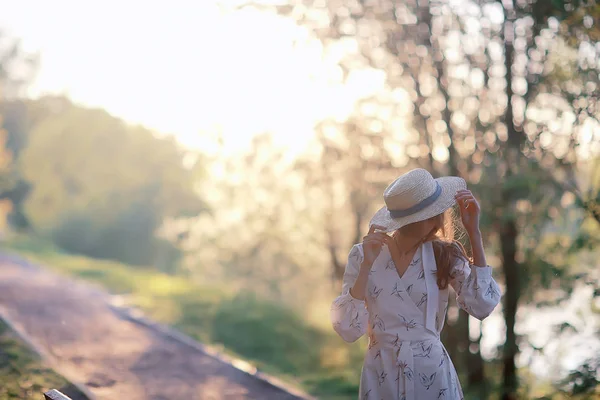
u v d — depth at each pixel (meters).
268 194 16.52
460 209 3.27
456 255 3.30
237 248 20.56
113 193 37.12
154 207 36.44
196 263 23.92
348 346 12.58
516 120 7.91
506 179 7.59
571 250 7.46
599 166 7.36
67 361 8.23
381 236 3.30
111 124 38.50
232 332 11.93
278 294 21.80
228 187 17.02
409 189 3.24
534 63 7.50
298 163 12.22
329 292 20.12
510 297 8.26
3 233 38.19
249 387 7.26
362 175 10.34
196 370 7.93
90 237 36.47
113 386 7.24
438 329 3.37
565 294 7.51
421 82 8.74
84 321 10.90
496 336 9.35
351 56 9.09
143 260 36.31
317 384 8.97
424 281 3.28
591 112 6.94
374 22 8.60
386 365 3.29
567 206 7.71
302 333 13.00
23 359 7.62
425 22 8.24
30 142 43.06
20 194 44.53
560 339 7.39
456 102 8.50
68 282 15.95
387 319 3.31
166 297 14.40
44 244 29.53
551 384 7.67
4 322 9.36
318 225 16.20
